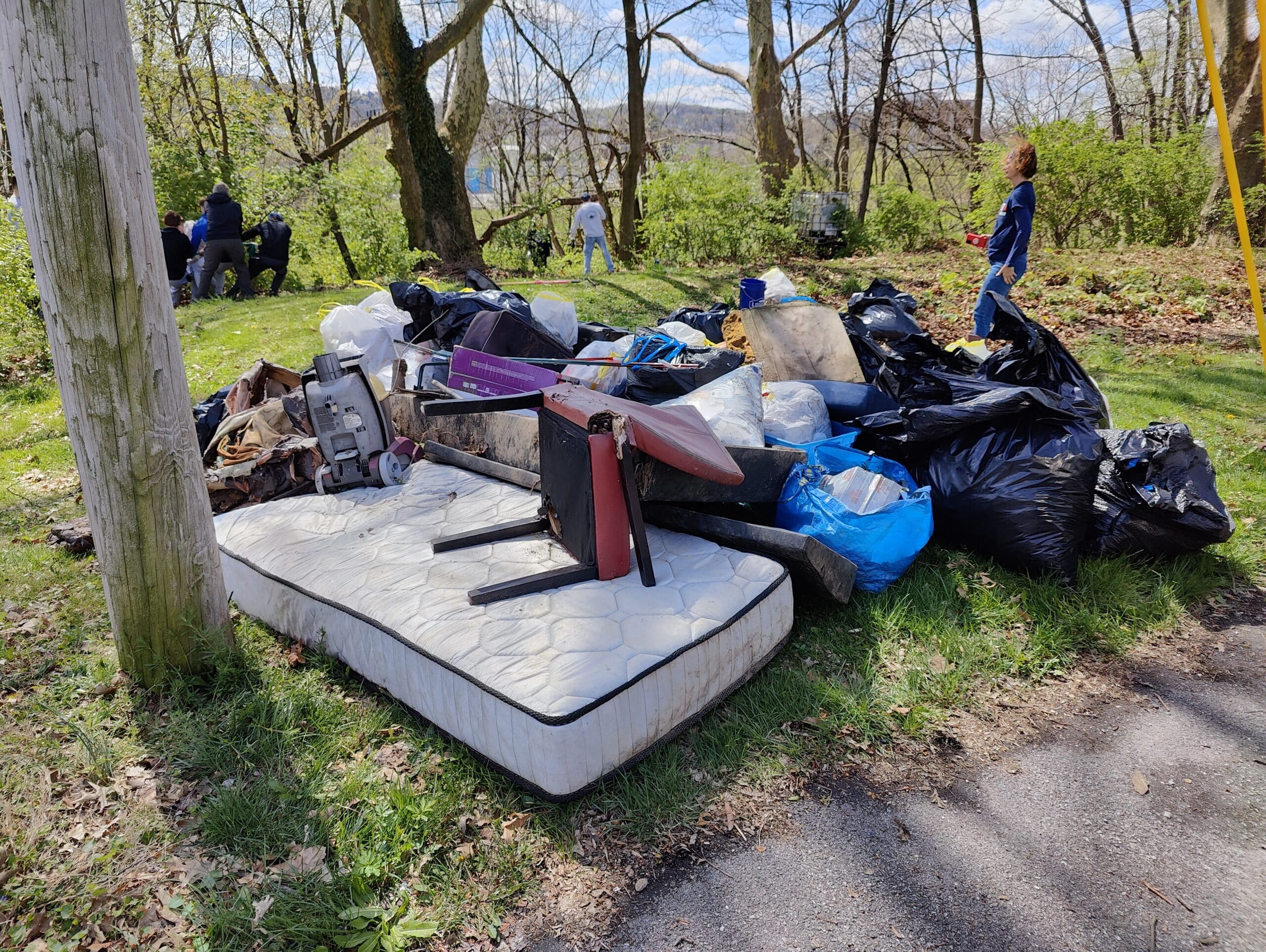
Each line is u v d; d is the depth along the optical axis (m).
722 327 6.10
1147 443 4.04
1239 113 13.71
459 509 3.89
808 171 17.95
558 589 3.03
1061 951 2.13
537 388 4.26
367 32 14.09
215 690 3.12
